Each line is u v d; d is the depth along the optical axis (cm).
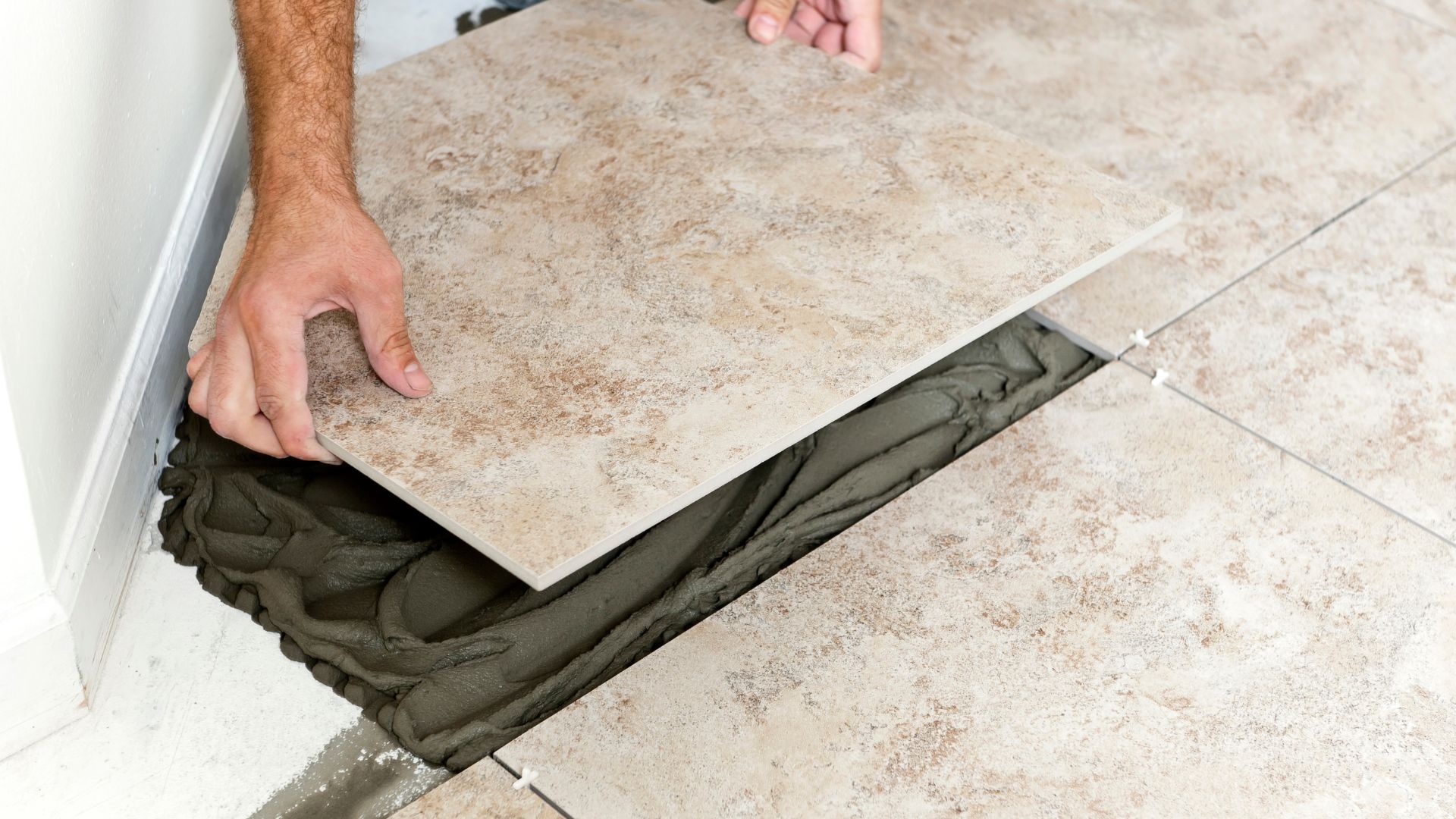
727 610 149
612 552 157
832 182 179
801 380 145
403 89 198
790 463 171
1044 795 130
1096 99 242
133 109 161
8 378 119
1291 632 148
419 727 137
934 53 253
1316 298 200
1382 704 140
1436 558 158
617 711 138
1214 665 144
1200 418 178
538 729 136
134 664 144
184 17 185
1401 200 220
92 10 144
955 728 136
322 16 150
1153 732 137
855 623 148
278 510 160
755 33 213
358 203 143
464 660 144
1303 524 162
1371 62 258
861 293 159
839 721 137
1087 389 182
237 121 212
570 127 190
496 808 129
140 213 164
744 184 179
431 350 148
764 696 139
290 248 135
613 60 208
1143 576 154
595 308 156
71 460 140
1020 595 151
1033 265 164
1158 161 226
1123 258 207
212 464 169
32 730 135
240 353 133
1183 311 197
